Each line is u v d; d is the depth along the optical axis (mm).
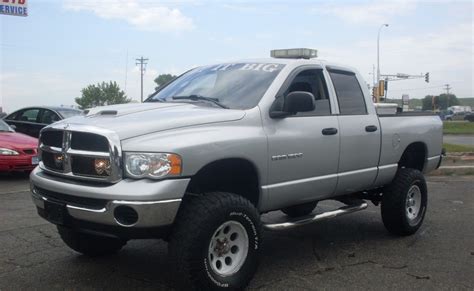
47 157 4398
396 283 4695
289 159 4781
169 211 3818
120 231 3863
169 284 4570
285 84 4961
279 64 5215
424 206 6719
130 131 3924
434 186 10648
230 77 5203
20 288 4449
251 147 4395
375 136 5906
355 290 4504
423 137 6789
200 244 3926
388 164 6199
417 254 5664
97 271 4910
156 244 5875
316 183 5156
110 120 4176
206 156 4035
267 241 6184
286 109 4629
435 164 7203
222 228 4125
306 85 5273
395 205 6273
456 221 7363
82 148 4059
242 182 4746
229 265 4270
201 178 4398
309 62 5383
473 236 6504
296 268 5113
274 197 4746
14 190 9625
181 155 3869
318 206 8227
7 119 15375
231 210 4113
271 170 4625
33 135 14766
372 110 6043
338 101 5566
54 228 6551
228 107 4715
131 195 3713
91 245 5141
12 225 6707
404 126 6457
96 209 3852
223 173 4625
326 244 6062
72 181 4082
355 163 5637
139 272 4891
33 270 4926
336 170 5391
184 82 5562
